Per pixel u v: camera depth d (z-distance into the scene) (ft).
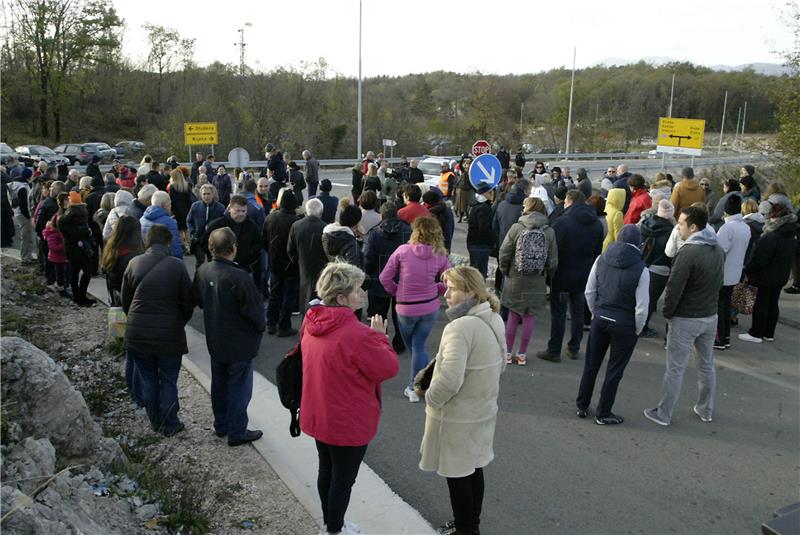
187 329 27.96
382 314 23.81
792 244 26.48
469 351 12.60
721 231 25.17
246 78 170.81
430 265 19.60
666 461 17.17
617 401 21.11
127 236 21.97
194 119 147.95
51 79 163.22
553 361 24.59
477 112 220.43
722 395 21.72
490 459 13.12
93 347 24.79
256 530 13.55
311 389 12.47
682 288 18.24
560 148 212.23
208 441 17.67
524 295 23.45
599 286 18.92
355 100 189.67
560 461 17.10
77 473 13.89
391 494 15.26
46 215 34.12
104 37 166.61
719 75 288.71
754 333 27.55
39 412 13.96
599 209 27.99
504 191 41.70
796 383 22.85
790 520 8.55
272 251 26.30
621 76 299.38
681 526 14.28
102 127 193.98
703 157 174.70
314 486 15.42
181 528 13.12
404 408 20.27
